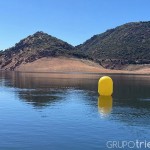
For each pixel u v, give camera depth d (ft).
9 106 121.60
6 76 397.19
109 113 107.55
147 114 106.83
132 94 175.52
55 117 97.96
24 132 77.66
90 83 263.70
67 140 70.95
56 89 201.26
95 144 68.33
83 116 100.37
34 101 137.18
